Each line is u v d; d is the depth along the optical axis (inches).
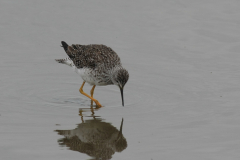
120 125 519.2
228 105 579.5
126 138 482.6
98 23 868.0
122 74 597.9
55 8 920.3
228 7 933.2
